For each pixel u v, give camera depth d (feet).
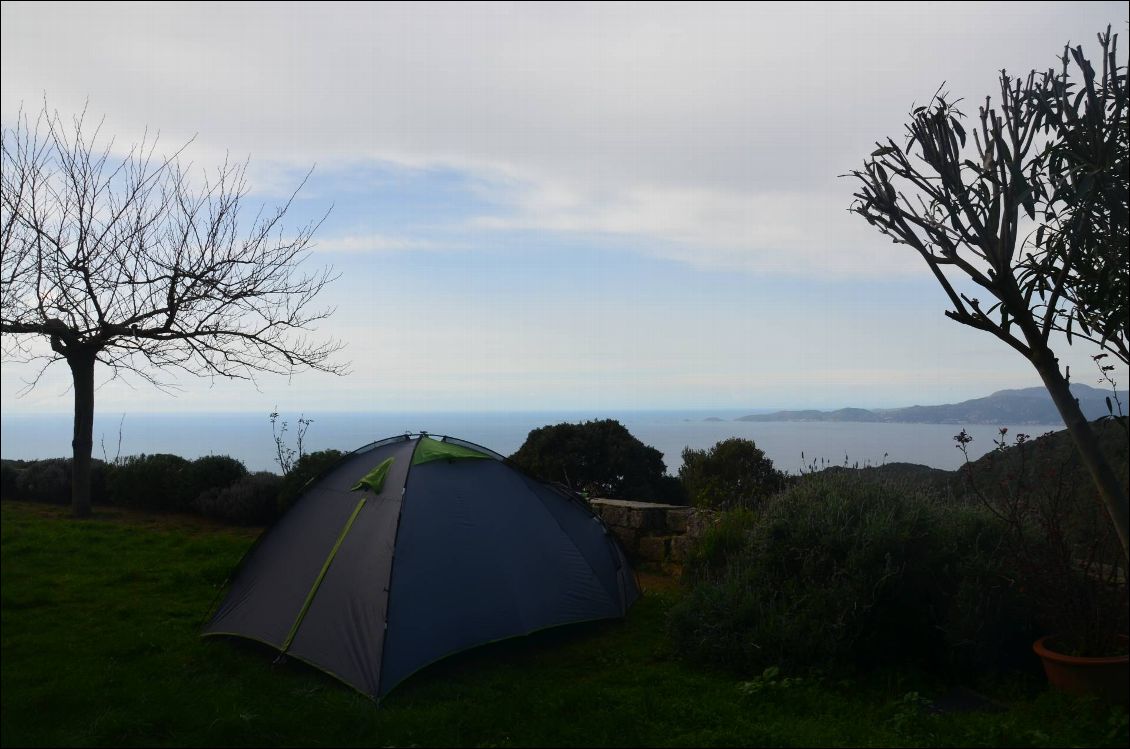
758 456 41.78
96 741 15.85
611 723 16.33
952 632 19.43
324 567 21.81
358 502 22.66
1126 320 16.57
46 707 17.52
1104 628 17.15
